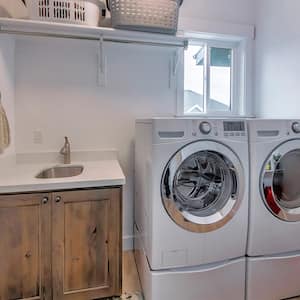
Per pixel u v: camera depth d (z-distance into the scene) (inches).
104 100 91.9
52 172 82.2
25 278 60.4
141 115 95.3
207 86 104.5
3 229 58.0
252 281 65.2
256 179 63.6
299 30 80.5
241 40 104.0
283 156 66.2
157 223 58.7
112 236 65.1
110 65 91.5
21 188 57.5
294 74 82.9
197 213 62.8
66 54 87.7
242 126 63.1
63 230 61.5
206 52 103.7
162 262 59.5
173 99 97.6
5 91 75.4
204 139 60.1
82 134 90.7
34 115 86.3
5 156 75.2
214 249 62.2
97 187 63.0
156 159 57.7
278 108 90.4
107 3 79.4
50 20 70.0
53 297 62.3
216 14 98.6
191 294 61.4
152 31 76.4
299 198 71.2
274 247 66.1
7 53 77.0
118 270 66.4
